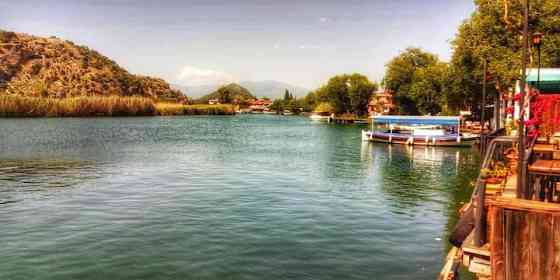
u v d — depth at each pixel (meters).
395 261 15.88
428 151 56.09
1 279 14.05
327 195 27.55
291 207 24.03
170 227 19.86
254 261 15.76
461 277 13.67
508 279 6.62
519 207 6.45
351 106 145.25
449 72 64.06
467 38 51.03
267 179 33.50
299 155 50.81
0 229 19.44
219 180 32.75
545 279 6.39
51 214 22.12
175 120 153.00
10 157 45.56
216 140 72.00
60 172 35.94
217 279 14.20
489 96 59.81
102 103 157.38
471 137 59.44
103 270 14.85
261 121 159.12
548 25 39.97
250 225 20.30
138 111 171.75
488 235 8.66
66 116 145.75
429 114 92.56
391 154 52.59
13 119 125.75
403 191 29.11
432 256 16.42
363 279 14.23
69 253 16.42
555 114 13.72
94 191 28.09
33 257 15.99
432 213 23.03
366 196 27.36
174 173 35.97
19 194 27.02
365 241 18.11
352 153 53.44
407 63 106.94
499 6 42.41
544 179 11.06
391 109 131.12
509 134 20.50
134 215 21.94
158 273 14.64
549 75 20.16
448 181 33.38
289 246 17.39
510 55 41.12
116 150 53.75
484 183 8.64
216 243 17.67
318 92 178.12
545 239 6.34
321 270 15.01
